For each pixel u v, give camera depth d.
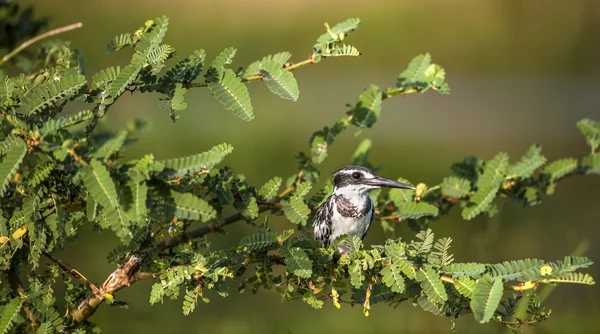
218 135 24.59
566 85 33.16
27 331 9.16
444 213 11.34
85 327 8.70
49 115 8.05
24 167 8.38
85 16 33.97
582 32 37.09
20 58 11.19
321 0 39.84
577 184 23.34
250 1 39.31
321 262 8.25
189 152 22.59
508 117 28.98
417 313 14.84
